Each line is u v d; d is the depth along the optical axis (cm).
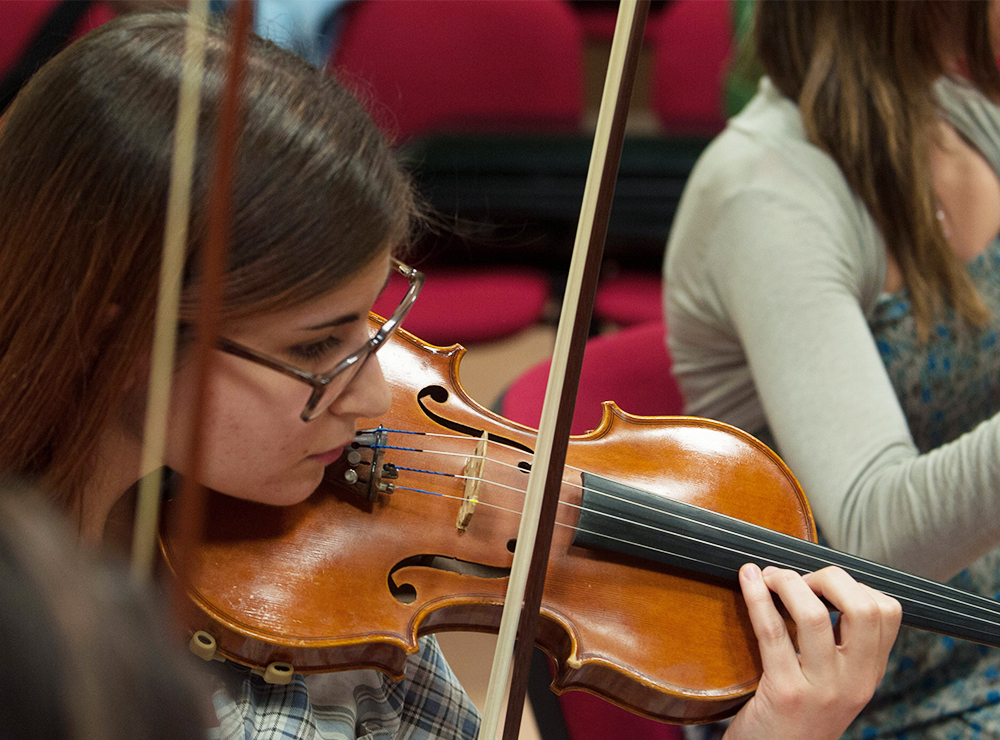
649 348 171
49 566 36
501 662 94
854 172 139
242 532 101
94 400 84
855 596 101
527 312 291
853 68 138
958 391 147
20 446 86
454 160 305
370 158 84
